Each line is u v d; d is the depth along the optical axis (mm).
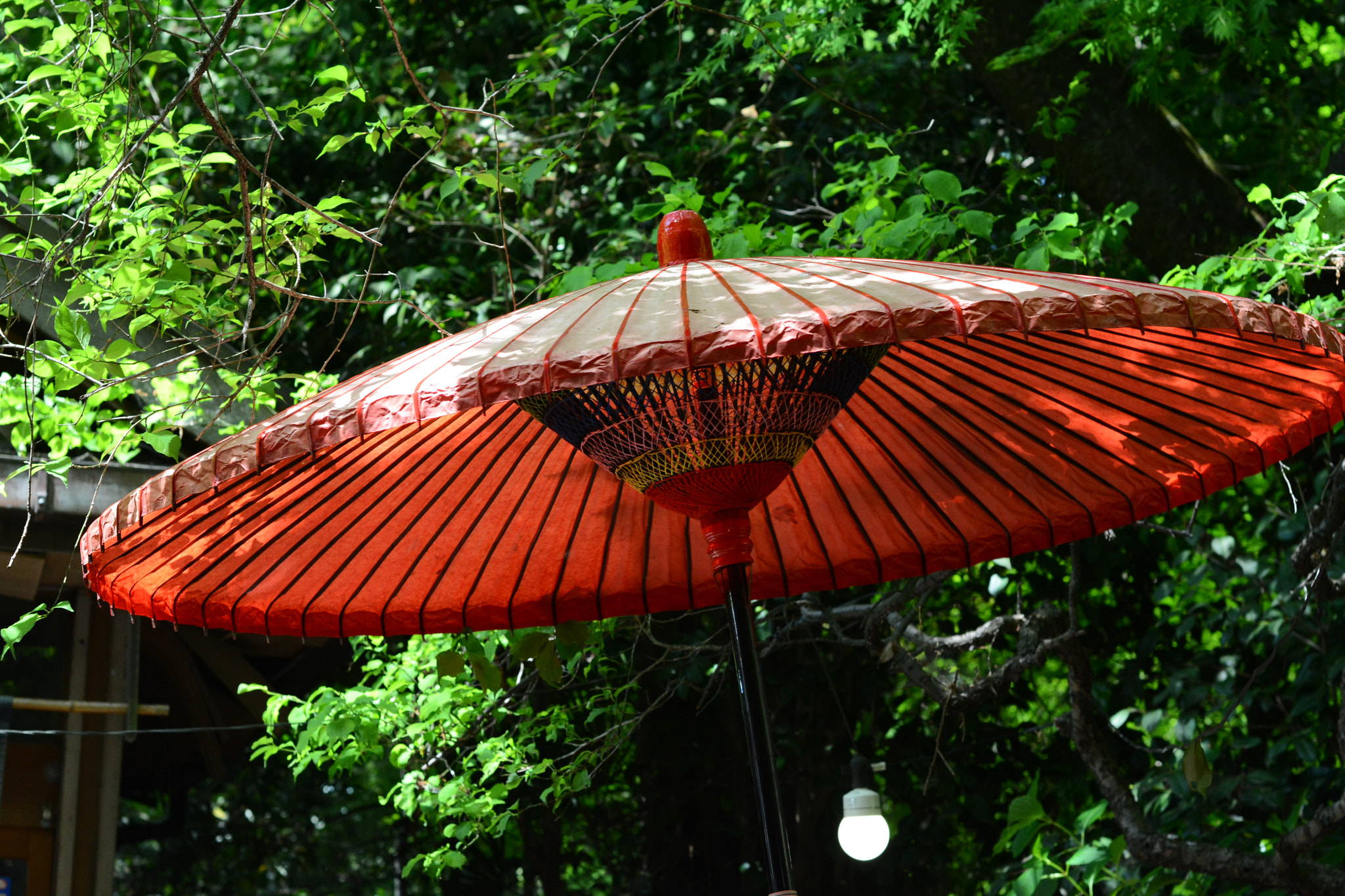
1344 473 3715
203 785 10633
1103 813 4168
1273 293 4207
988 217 3578
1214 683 5402
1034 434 2416
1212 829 5105
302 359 6527
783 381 1841
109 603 2191
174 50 6262
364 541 2422
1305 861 3951
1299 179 6141
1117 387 2311
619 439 1903
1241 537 6023
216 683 6312
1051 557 6066
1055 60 5508
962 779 6098
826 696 6418
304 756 3938
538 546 2502
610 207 5570
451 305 5824
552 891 7543
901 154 5996
